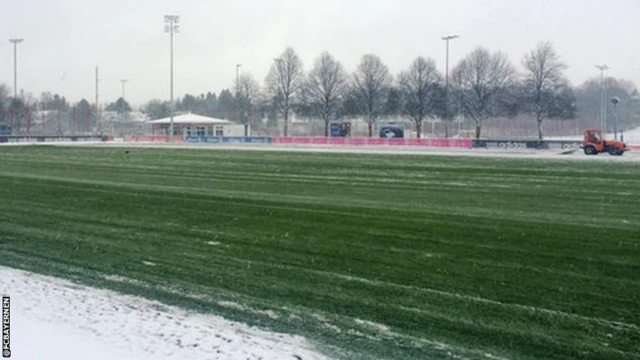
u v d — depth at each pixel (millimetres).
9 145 51781
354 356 5762
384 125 57031
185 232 11977
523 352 5930
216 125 75375
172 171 25609
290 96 69125
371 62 64312
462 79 58219
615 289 8023
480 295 7762
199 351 5754
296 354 5762
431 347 6023
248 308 7234
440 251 10219
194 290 7992
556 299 7594
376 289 8039
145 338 6062
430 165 27328
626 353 5926
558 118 57812
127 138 66625
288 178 22375
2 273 8758
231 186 19859
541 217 13555
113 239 11320
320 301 7527
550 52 63188
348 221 13078
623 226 12445
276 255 10000
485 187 19359
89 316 6754
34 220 13438
